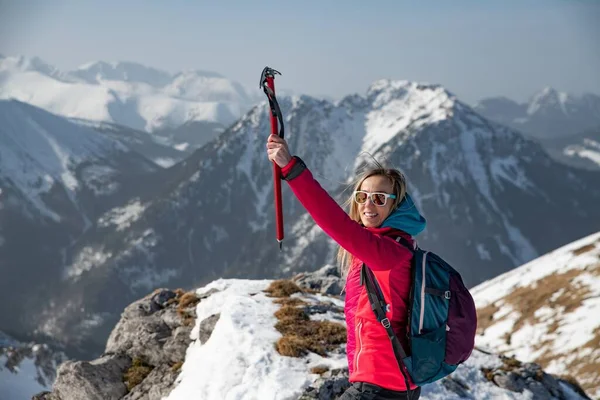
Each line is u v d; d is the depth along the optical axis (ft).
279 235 13.93
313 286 53.83
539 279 290.35
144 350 42.50
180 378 37.55
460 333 14.23
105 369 41.16
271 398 31.89
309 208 12.86
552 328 223.71
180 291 49.90
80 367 40.63
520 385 41.73
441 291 14.08
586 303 232.32
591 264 272.92
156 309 47.34
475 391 40.22
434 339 14.03
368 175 14.75
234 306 41.52
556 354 199.00
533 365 44.29
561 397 42.45
